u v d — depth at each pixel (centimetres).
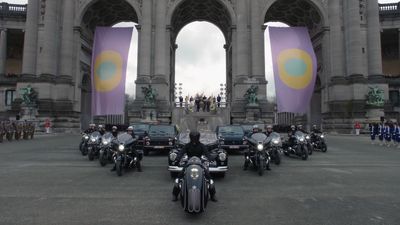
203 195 831
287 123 6544
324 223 775
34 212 860
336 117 5309
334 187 1217
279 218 816
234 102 5250
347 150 2759
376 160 2081
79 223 768
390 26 6712
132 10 6103
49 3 5406
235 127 2656
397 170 1653
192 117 5166
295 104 4944
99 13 6166
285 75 4991
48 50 5331
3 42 6944
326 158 2195
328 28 5622
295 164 1898
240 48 5356
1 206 923
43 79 5244
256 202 984
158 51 5331
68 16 5544
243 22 5409
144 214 848
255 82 5250
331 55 5547
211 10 6225
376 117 5103
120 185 1250
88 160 2023
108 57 5138
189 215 840
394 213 862
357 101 5206
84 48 5978
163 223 772
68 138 4059
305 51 5047
